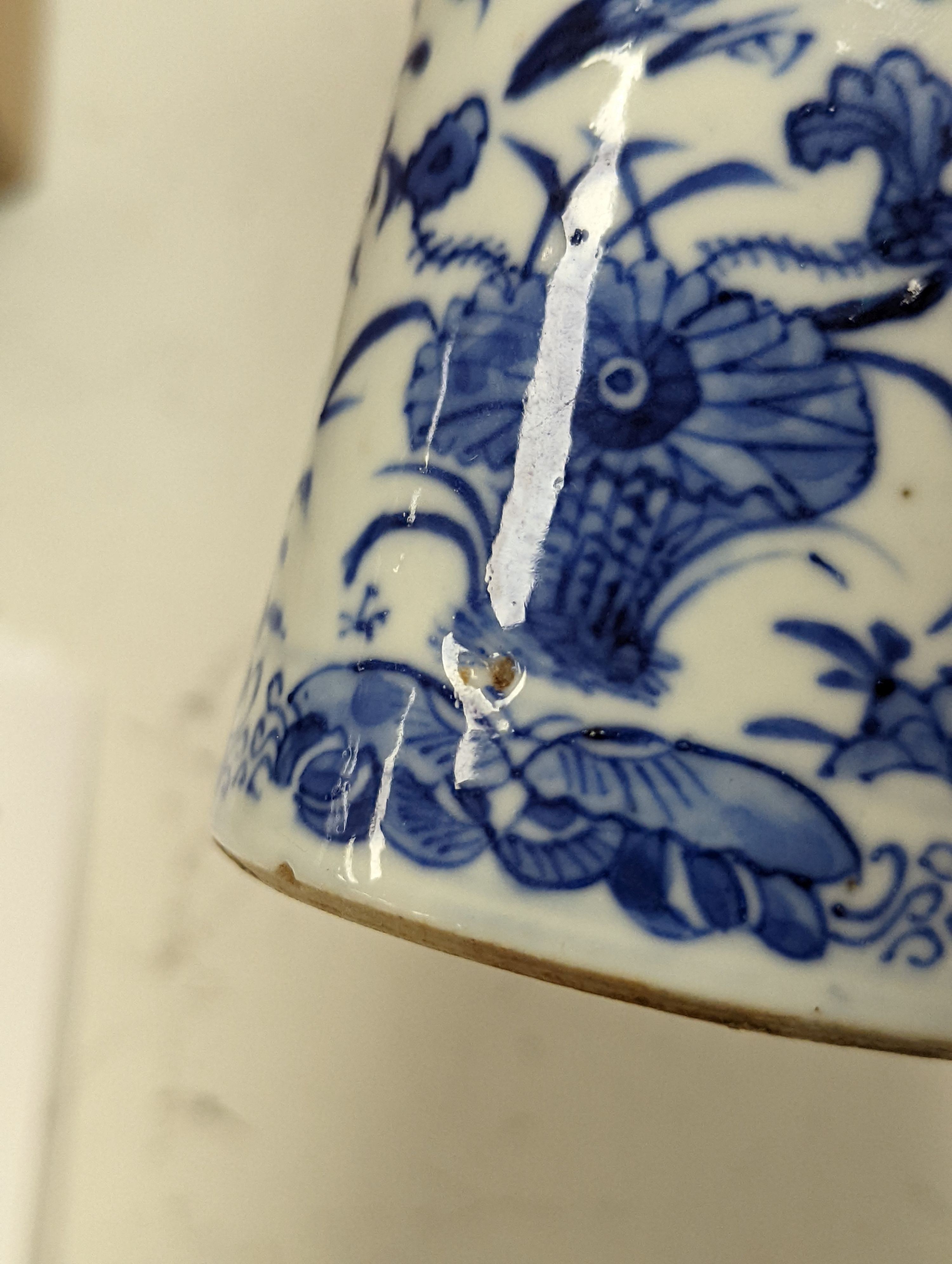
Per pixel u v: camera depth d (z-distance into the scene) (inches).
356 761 5.7
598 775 5.3
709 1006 5.2
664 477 5.4
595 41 5.7
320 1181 9.2
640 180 5.6
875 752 5.3
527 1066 9.2
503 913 5.3
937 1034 5.2
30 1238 9.1
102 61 9.9
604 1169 9.1
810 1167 9.1
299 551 6.4
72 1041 9.3
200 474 9.8
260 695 6.3
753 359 5.4
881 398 5.4
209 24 9.9
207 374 9.8
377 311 6.3
